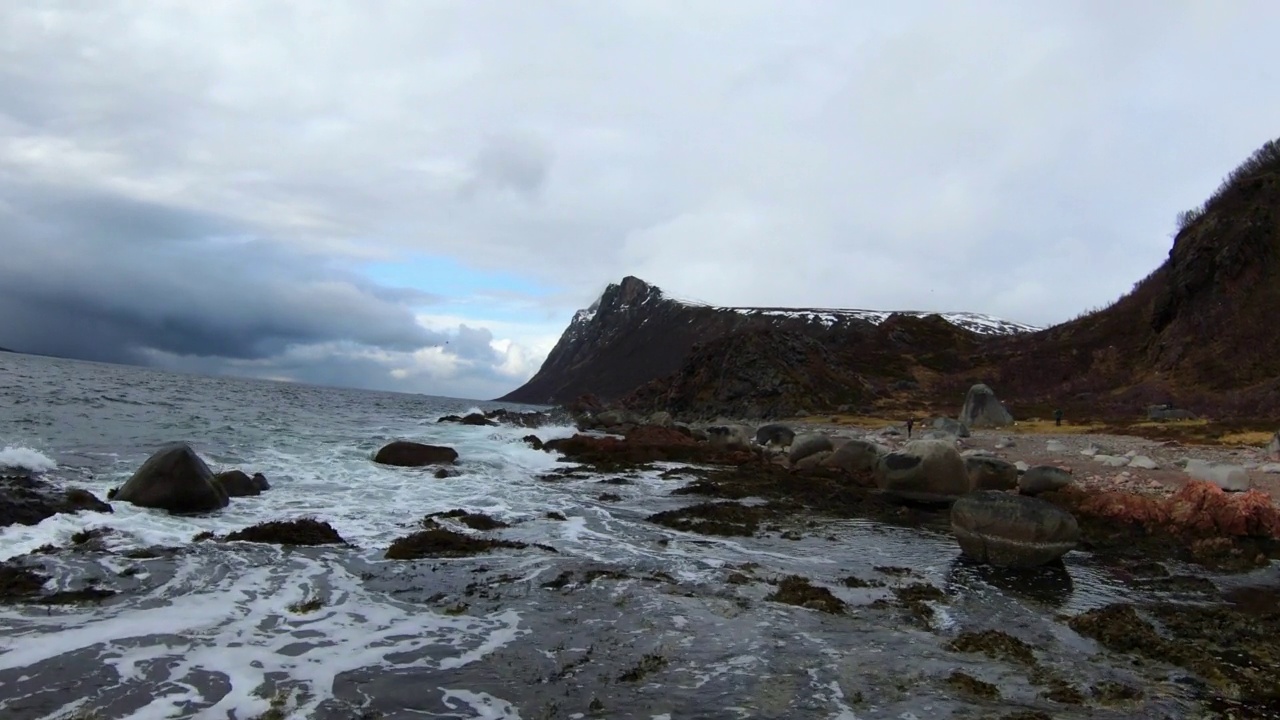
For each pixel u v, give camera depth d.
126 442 21.36
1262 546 14.25
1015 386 64.69
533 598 9.06
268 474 17.81
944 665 7.39
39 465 15.66
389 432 33.84
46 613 7.46
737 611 8.93
